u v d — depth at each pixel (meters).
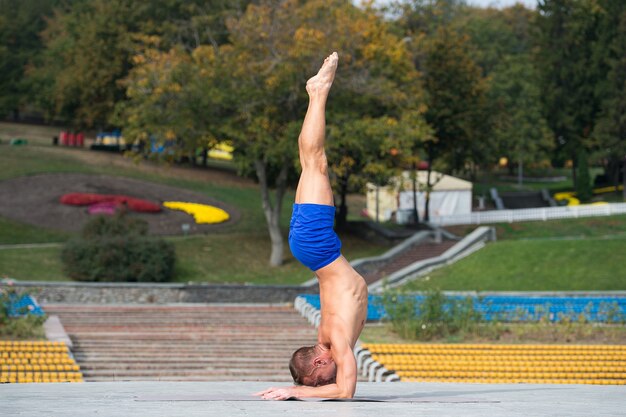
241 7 78.88
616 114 81.25
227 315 39.03
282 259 53.19
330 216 7.50
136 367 28.45
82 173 71.25
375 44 51.12
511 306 36.22
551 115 89.81
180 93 49.81
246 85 49.75
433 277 48.62
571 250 49.41
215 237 57.47
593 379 25.56
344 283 7.55
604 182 94.31
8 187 64.25
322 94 7.71
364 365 27.05
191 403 6.59
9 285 41.34
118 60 82.69
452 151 69.62
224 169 88.12
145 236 48.69
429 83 65.12
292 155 48.34
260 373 28.28
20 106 107.31
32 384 11.54
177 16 83.19
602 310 36.09
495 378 25.55
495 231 61.84
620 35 82.44
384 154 52.75
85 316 37.59
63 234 56.69
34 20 115.88
